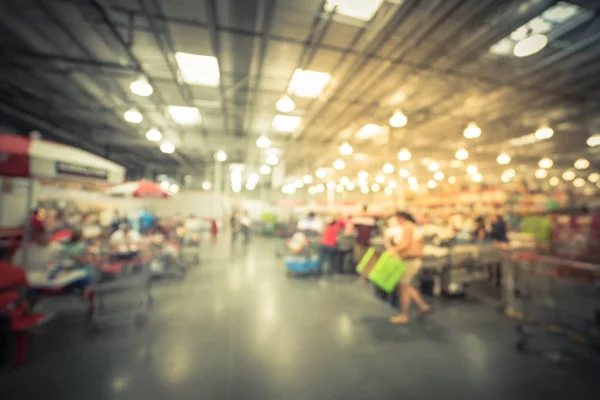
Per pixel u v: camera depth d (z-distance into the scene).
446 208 10.97
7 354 2.85
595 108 7.86
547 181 18.19
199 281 6.61
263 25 4.68
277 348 3.38
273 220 21.88
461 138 10.98
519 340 3.43
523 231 6.71
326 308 4.81
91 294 4.12
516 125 9.34
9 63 5.81
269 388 2.61
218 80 6.80
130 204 14.12
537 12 4.10
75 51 5.58
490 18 4.27
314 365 3.02
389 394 2.56
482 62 5.61
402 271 4.15
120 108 8.60
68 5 4.28
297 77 6.57
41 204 9.27
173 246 7.34
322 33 4.88
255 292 5.73
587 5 4.04
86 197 11.46
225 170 18.45
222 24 4.73
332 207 14.40
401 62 5.59
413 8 4.14
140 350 3.29
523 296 4.10
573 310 3.73
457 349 3.42
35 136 3.52
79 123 10.02
